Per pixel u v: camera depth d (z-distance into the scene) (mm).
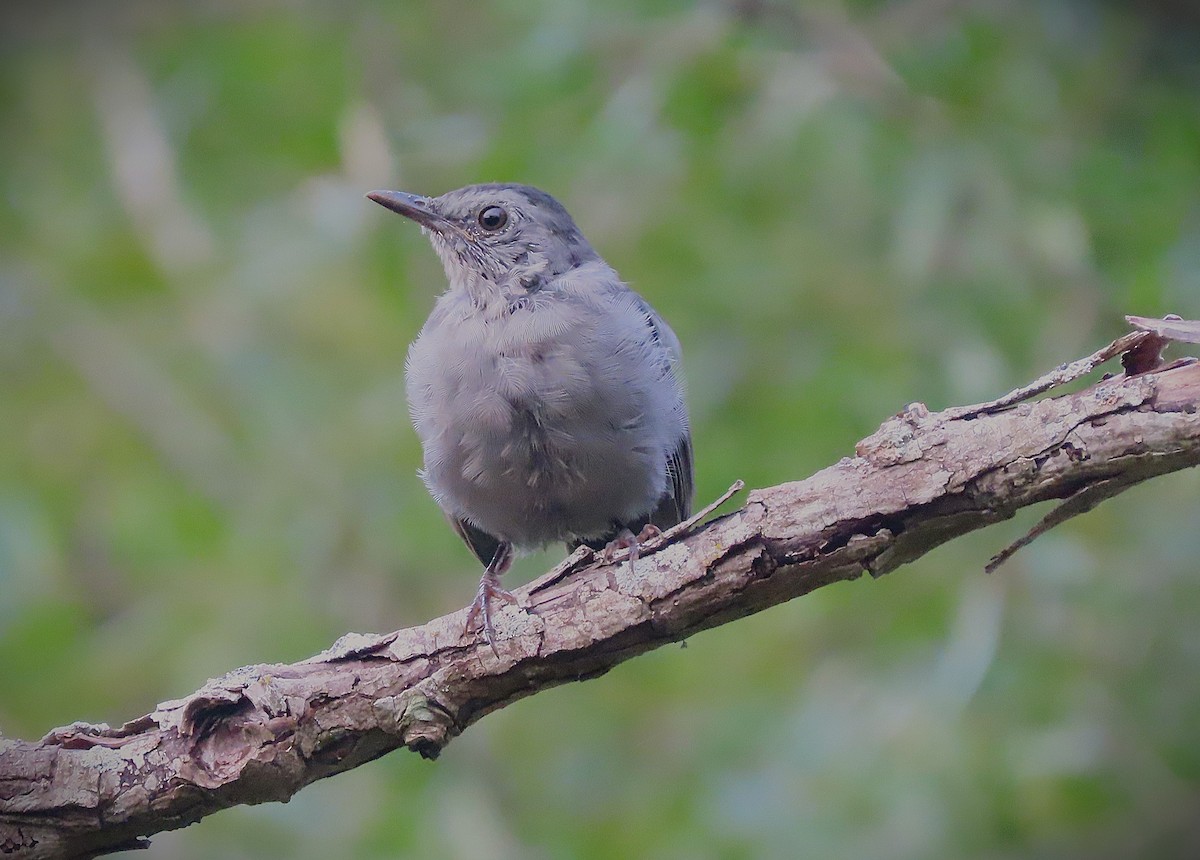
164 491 12188
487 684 6855
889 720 10797
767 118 11508
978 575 10820
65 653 11664
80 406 12672
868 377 11242
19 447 12484
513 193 9336
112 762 6625
